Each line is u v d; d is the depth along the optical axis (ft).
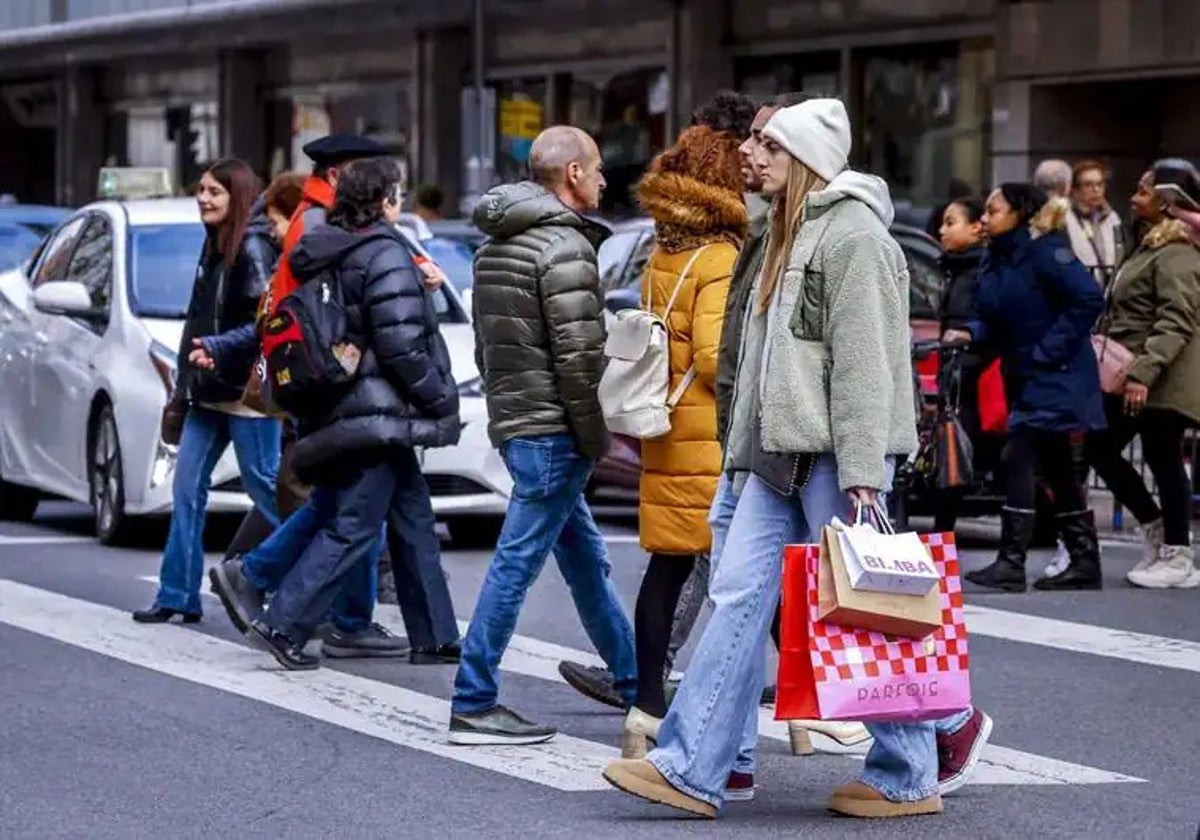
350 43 242.37
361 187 65.87
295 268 65.62
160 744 57.82
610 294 103.71
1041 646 73.31
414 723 60.64
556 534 58.23
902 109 182.19
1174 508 85.92
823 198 48.01
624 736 55.72
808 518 48.67
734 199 55.16
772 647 63.05
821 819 50.37
